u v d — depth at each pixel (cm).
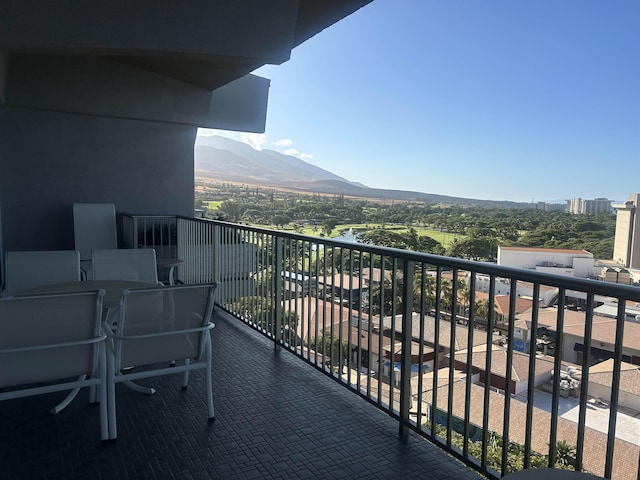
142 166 812
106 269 363
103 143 777
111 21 404
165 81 775
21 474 208
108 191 786
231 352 384
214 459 225
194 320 254
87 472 211
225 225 503
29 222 728
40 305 204
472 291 211
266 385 316
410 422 251
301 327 359
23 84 671
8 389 295
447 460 229
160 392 300
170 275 537
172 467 217
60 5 389
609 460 162
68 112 730
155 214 803
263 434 250
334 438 248
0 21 376
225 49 439
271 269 406
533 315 185
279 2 450
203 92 816
